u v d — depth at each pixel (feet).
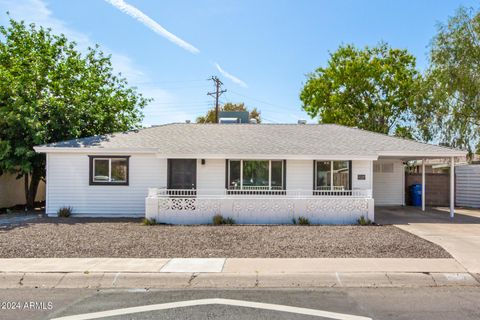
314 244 30.12
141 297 18.74
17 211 54.70
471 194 63.98
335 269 22.71
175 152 47.67
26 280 21.25
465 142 70.69
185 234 34.78
